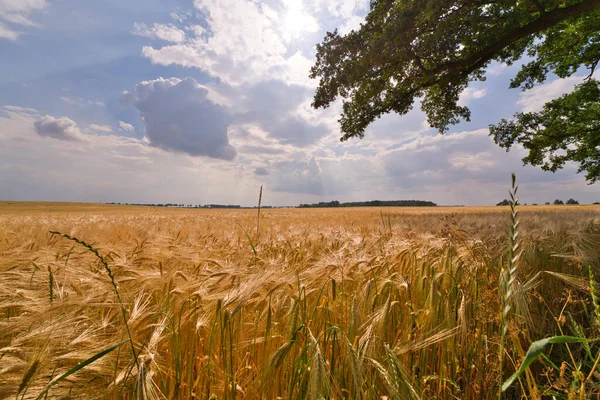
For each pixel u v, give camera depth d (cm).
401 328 226
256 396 179
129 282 232
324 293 234
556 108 1688
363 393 153
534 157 1720
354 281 263
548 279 331
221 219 1595
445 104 1528
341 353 195
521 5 1139
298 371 169
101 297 187
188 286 218
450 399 204
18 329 148
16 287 207
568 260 362
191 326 195
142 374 130
